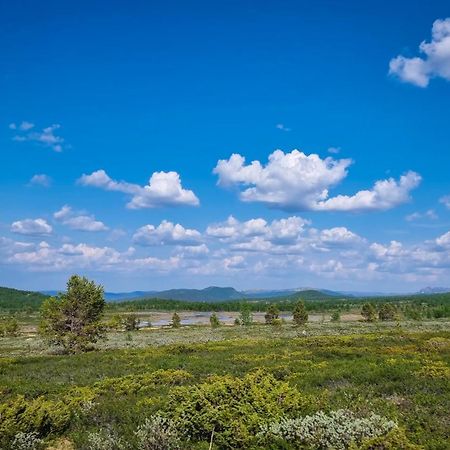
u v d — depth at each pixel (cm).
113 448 1123
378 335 4000
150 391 1805
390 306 9088
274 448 1039
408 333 4159
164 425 1159
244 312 9006
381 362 2345
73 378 2309
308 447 1025
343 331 5709
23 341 6350
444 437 1083
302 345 3550
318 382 1862
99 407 1476
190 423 1169
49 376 2438
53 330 4362
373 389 1639
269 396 1223
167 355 3192
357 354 2811
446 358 2439
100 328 4456
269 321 9119
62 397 1667
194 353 3344
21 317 15525
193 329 8344
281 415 1170
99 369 2586
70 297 4438
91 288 4500
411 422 1184
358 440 1009
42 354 4403
